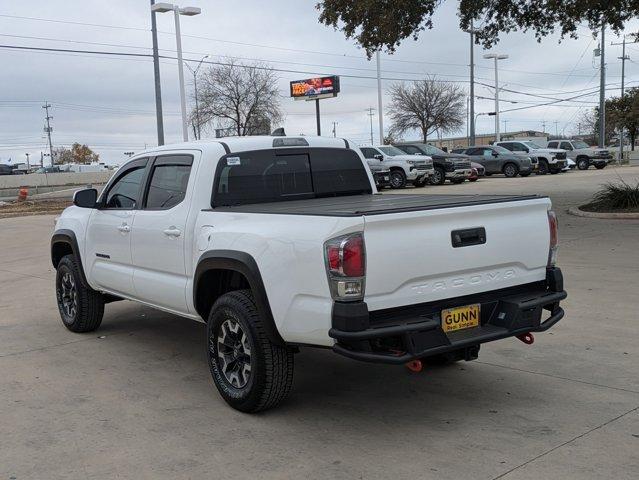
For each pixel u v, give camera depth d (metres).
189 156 5.39
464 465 3.79
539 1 17.25
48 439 4.32
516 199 4.61
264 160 5.54
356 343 3.96
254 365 4.48
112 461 3.98
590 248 10.95
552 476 3.61
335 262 3.88
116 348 6.53
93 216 6.54
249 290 4.70
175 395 5.14
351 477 3.70
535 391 4.94
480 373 5.40
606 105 54.03
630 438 4.05
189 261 5.15
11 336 7.10
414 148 30.88
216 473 3.79
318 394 5.08
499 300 4.50
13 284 10.46
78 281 6.89
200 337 6.91
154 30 31.69
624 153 54.78
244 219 4.64
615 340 6.05
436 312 4.23
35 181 49.16
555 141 41.47
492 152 34.22
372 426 4.42
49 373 5.74
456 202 4.51
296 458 3.96
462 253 4.27
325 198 5.84
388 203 4.77
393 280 3.99
